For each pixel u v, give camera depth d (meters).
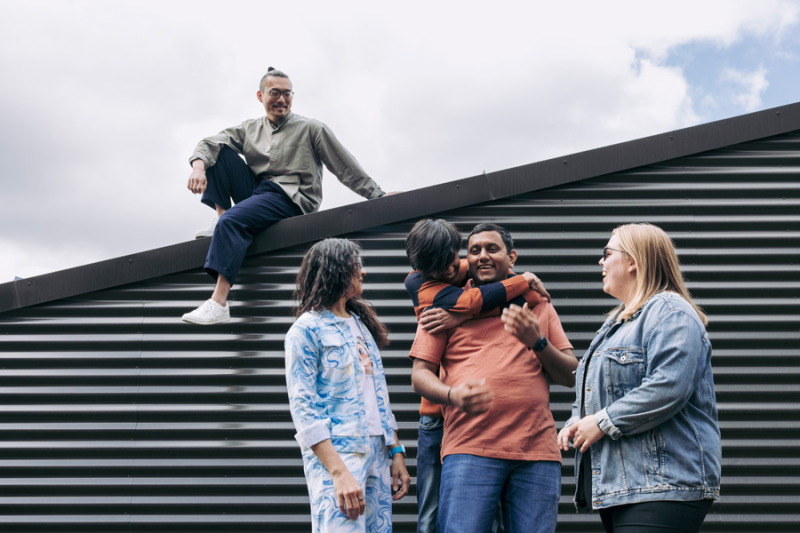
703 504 1.80
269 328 3.43
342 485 1.92
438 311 2.27
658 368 1.82
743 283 3.44
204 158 3.70
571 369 2.26
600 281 3.48
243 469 3.24
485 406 1.92
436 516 2.47
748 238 3.49
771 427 3.21
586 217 3.56
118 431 3.32
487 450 2.12
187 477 3.25
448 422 2.26
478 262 2.36
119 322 3.48
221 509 3.20
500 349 2.24
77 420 3.35
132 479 3.26
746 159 3.62
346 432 2.05
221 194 3.81
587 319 3.43
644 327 1.93
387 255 3.51
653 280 2.03
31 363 3.43
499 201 3.58
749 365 3.31
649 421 1.80
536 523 2.07
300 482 3.22
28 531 3.22
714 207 3.55
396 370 3.38
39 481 3.27
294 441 3.28
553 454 2.18
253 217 3.47
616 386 1.95
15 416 3.37
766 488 3.14
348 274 2.24
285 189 3.69
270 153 3.79
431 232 2.27
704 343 1.89
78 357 3.43
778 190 3.58
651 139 3.61
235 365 3.39
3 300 3.48
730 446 3.19
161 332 3.46
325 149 3.82
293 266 3.50
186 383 3.38
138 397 3.37
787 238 3.49
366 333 2.38
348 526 1.93
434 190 3.56
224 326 3.44
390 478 2.25
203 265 3.52
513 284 2.28
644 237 2.07
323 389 2.12
